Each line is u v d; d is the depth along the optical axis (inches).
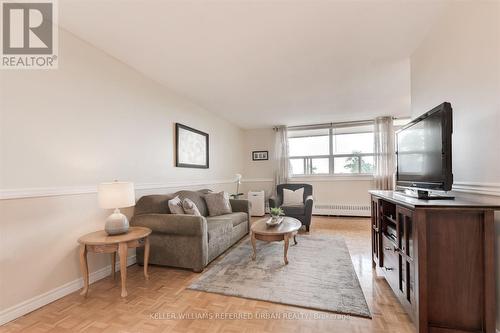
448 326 55.2
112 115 101.0
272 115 200.7
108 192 79.7
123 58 102.7
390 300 74.9
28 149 71.7
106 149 97.9
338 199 222.8
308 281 88.4
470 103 62.6
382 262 88.7
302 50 96.3
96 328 62.7
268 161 249.8
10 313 66.4
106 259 96.2
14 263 68.0
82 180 87.7
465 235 54.8
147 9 71.2
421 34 85.1
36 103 74.1
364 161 220.7
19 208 69.4
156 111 128.0
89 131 90.8
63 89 81.7
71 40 84.4
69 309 71.8
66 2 68.0
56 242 78.4
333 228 172.9
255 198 229.0
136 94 114.3
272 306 72.6
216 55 100.3
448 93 72.6
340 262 106.7
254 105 172.2
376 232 96.0
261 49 95.5
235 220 136.6
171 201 111.1
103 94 96.9
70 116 83.9
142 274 97.0
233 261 109.4
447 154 59.1
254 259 111.3
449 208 53.7
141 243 96.2
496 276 54.8
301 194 193.2
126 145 108.1
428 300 55.9
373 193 95.1
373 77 123.6
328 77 123.6
